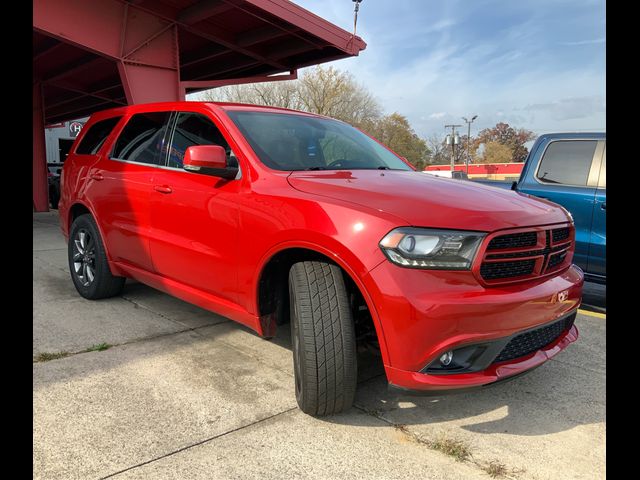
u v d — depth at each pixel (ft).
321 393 7.92
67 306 14.56
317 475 6.95
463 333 7.10
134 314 13.88
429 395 7.31
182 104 12.66
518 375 7.82
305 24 34.71
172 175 11.71
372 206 7.75
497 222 7.55
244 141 10.44
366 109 175.63
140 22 31.60
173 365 10.44
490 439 8.03
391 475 7.00
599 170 17.28
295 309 8.14
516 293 7.52
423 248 7.13
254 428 8.07
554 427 8.45
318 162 10.85
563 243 8.86
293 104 165.48
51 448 7.33
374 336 8.96
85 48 29.76
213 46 44.80
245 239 9.35
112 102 70.44
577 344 12.58
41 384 9.36
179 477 6.81
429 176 10.55
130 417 8.29
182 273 11.34
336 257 7.69
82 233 15.35
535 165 18.99
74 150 16.63
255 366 10.48
